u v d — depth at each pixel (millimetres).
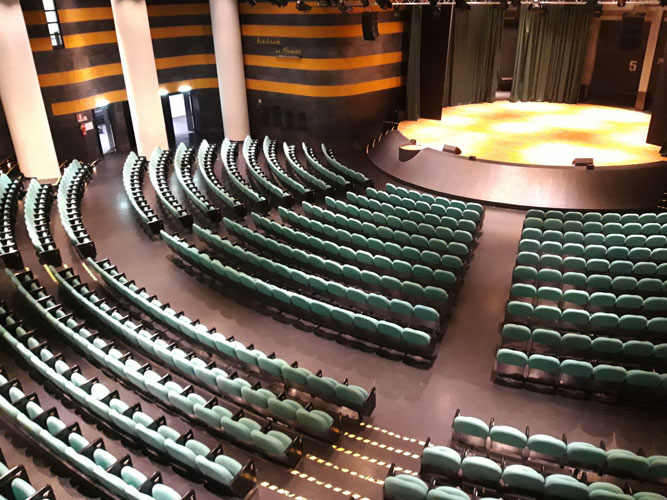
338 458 5234
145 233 10695
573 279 7684
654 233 9078
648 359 6109
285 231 9703
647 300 6957
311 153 15211
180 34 17125
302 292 8203
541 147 13328
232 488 4539
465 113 17453
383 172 14172
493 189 11812
